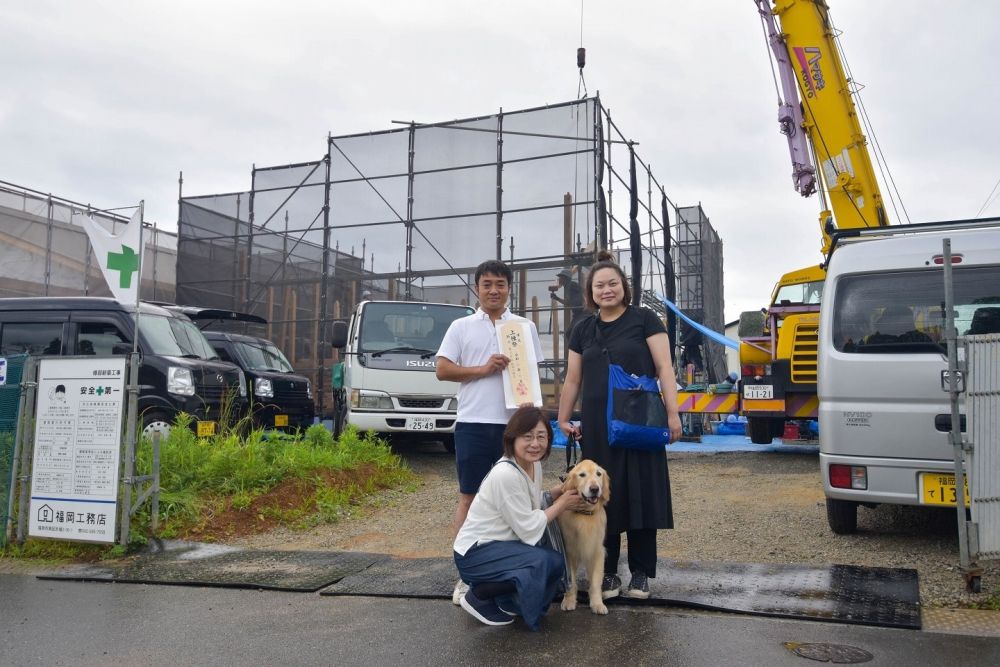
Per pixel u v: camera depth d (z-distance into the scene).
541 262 15.31
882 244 5.31
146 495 5.89
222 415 9.60
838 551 5.11
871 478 4.98
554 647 3.46
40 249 18.05
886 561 4.82
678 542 5.51
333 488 7.39
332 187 17.52
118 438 5.66
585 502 3.91
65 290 18.52
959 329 4.95
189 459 7.25
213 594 4.57
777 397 9.91
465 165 16.19
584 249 14.97
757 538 5.54
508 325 4.45
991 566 4.57
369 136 17.14
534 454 3.83
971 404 4.12
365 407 9.76
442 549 5.64
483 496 3.86
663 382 4.13
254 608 4.23
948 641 3.42
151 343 9.42
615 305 4.28
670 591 4.21
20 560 5.64
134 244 5.83
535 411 3.89
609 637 3.57
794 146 10.96
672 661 3.23
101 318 9.55
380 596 4.39
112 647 3.61
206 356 10.52
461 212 16.12
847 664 3.16
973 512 4.11
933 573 4.51
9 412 5.99
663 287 20.39
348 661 3.36
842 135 10.64
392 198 16.84
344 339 9.84
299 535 6.28
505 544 3.76
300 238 17.94
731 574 4.52
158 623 3.98
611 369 4.08
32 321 9.70
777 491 7.42
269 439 8.07
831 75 10.73
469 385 4.41
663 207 20.66
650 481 4.06
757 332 11.53
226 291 18.88
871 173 10.55
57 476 5.78
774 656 3.26
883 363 5.00
